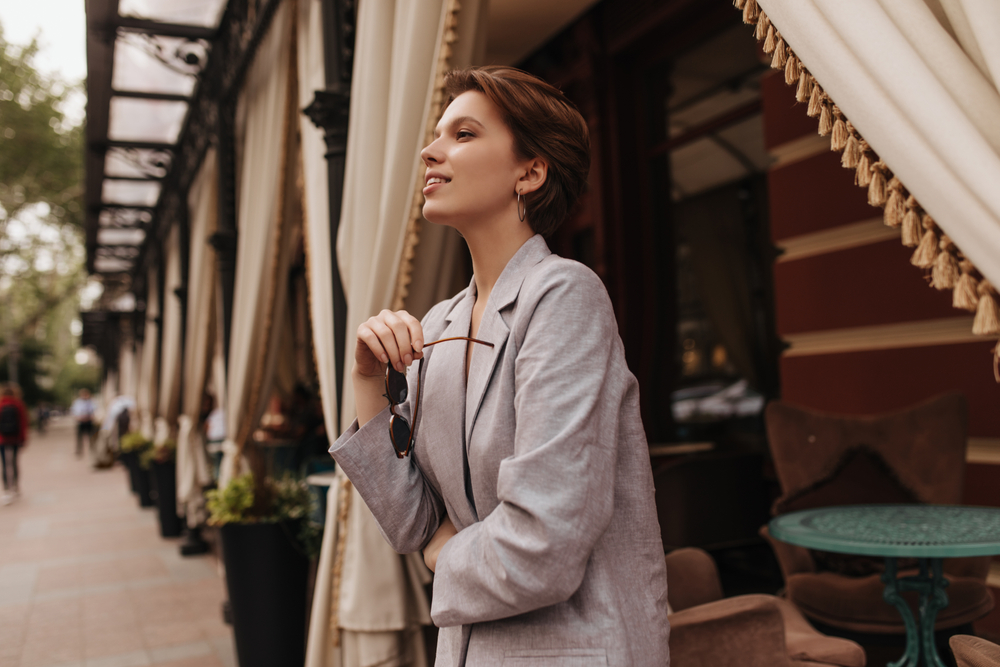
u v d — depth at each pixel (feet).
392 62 9.25
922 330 12.45
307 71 12.71
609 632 2.93
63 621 16.24
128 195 34.45
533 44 20.51
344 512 9.30
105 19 17.72
